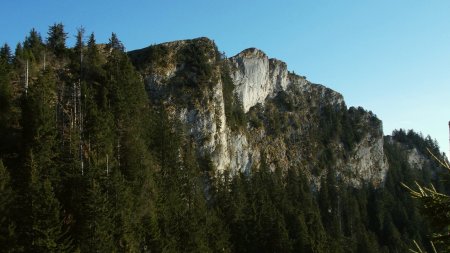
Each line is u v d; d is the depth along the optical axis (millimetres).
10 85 68875
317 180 193125
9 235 40438
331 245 99000
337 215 164125
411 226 162125
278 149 189500
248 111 195750
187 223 66938
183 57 143250
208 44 149250
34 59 84562
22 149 56500
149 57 141375
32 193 44156
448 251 12078
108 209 49219
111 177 54312
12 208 44656
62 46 94688
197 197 89750
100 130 62969
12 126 63844
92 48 91688
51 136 55406
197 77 139625
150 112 98562
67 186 52844
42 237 41094
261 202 106750
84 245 45719
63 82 81875
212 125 134875
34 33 95875
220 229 77312
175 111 130125
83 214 48344
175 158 89000
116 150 68000
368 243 128750
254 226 87250
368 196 198000
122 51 116875
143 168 70750
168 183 78250
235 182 113438
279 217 98875
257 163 168375
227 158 145250
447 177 12328
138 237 55250
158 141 87375
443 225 12008
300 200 152375
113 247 46406
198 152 128625
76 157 58750
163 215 65938
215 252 73125
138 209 60750
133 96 81875
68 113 74812
